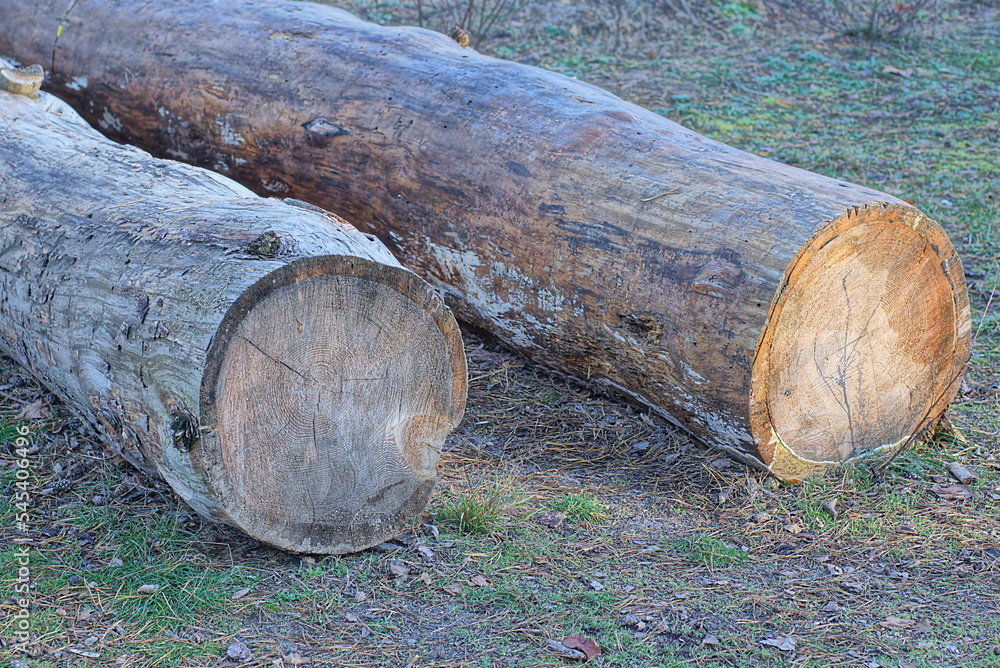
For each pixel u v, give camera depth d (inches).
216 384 138.3
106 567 153.6
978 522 172.1
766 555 164.4
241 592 149.3
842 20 503.2
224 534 163.2
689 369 174.6
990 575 158.2
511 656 139.3
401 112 227.5
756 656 140.0
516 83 221.9
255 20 270.1
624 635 143.6
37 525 163.9
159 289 148.6
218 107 262.1
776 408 173.0
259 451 146.2
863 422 185.5
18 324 180.1
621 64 448.5
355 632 143.0
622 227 184.4
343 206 239.6
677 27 493.0
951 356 190.7
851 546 166.4
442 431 165.8
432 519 171.5
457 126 217.5
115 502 171.0
